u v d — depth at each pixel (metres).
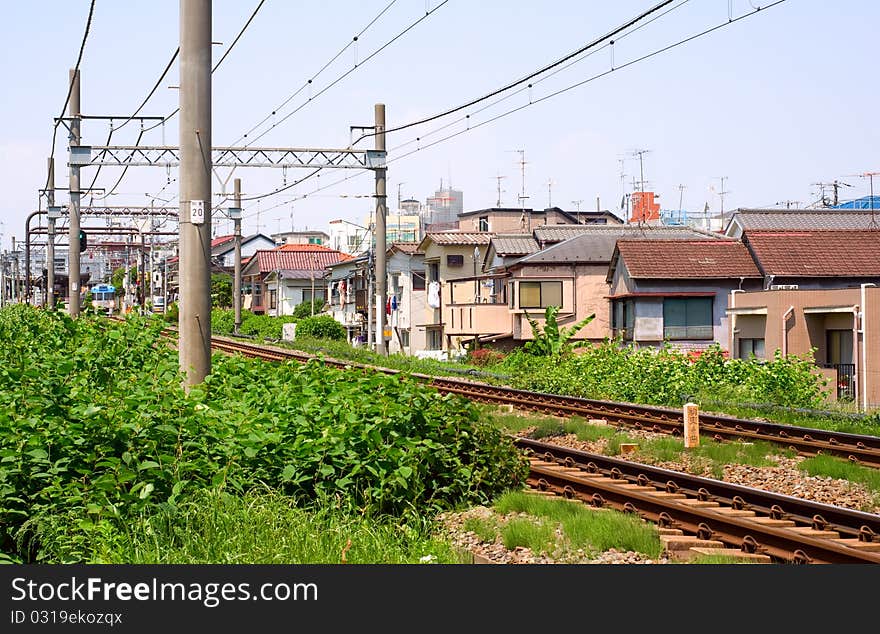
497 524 8.29
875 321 24.33
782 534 7.50
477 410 9.92
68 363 10.52
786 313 27.23
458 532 8.23
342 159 31.03
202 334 11.41
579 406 19.25
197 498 7.55
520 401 19.91
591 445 14.30
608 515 8.29
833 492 10.82
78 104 33.69
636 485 10.70
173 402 8.48
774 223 42.66
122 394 8.80
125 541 6.99
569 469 11.77
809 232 36.75
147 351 15.36
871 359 24.33
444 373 28.92
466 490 9.27
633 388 22.06
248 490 8.02
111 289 91.62
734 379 22.77
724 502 9.58
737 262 36.06
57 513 7.13
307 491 8.40
